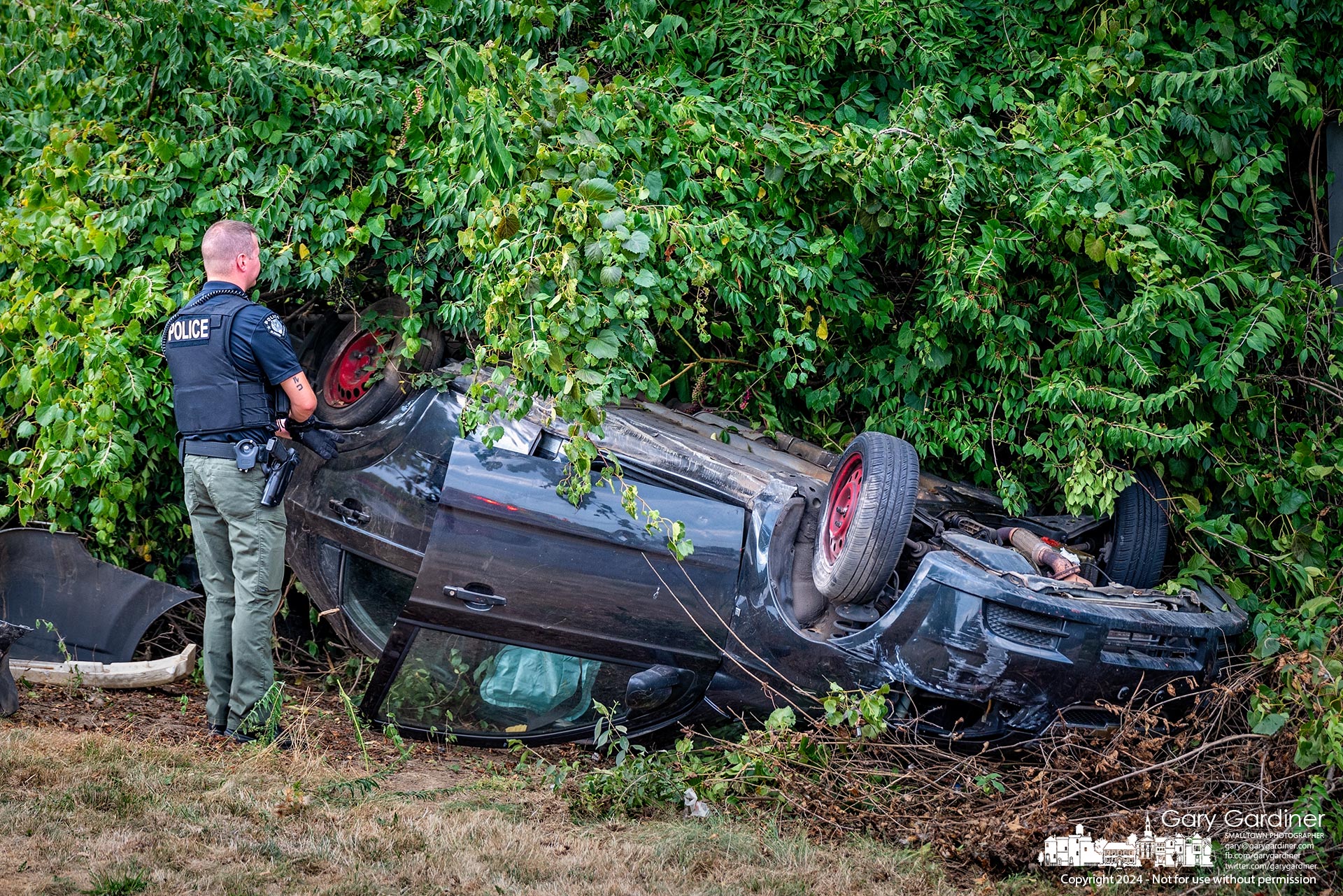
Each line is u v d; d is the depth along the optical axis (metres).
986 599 3.98
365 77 4.96
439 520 4.23
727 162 4.89
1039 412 5.20
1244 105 5.48
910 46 5.42
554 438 4.75
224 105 4.89
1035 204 4.87
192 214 4.99
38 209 4.96
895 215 5.02
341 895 3.04
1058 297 5.16
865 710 3.87
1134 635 4.17
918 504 5.04
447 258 5.11
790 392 5.72
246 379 4.10
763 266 4.91
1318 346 5.27
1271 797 3.85
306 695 5.10
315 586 5.35
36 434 5.15
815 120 5.36
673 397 5.79
